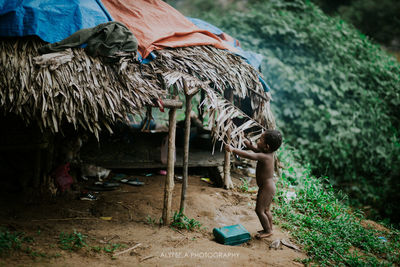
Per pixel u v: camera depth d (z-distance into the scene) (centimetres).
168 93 431
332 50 884
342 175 838
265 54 879
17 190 446
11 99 324
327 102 851
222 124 409
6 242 314
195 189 538
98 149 574
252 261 353
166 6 505
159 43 429
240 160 641
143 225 410
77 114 352
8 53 342
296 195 546
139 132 655
